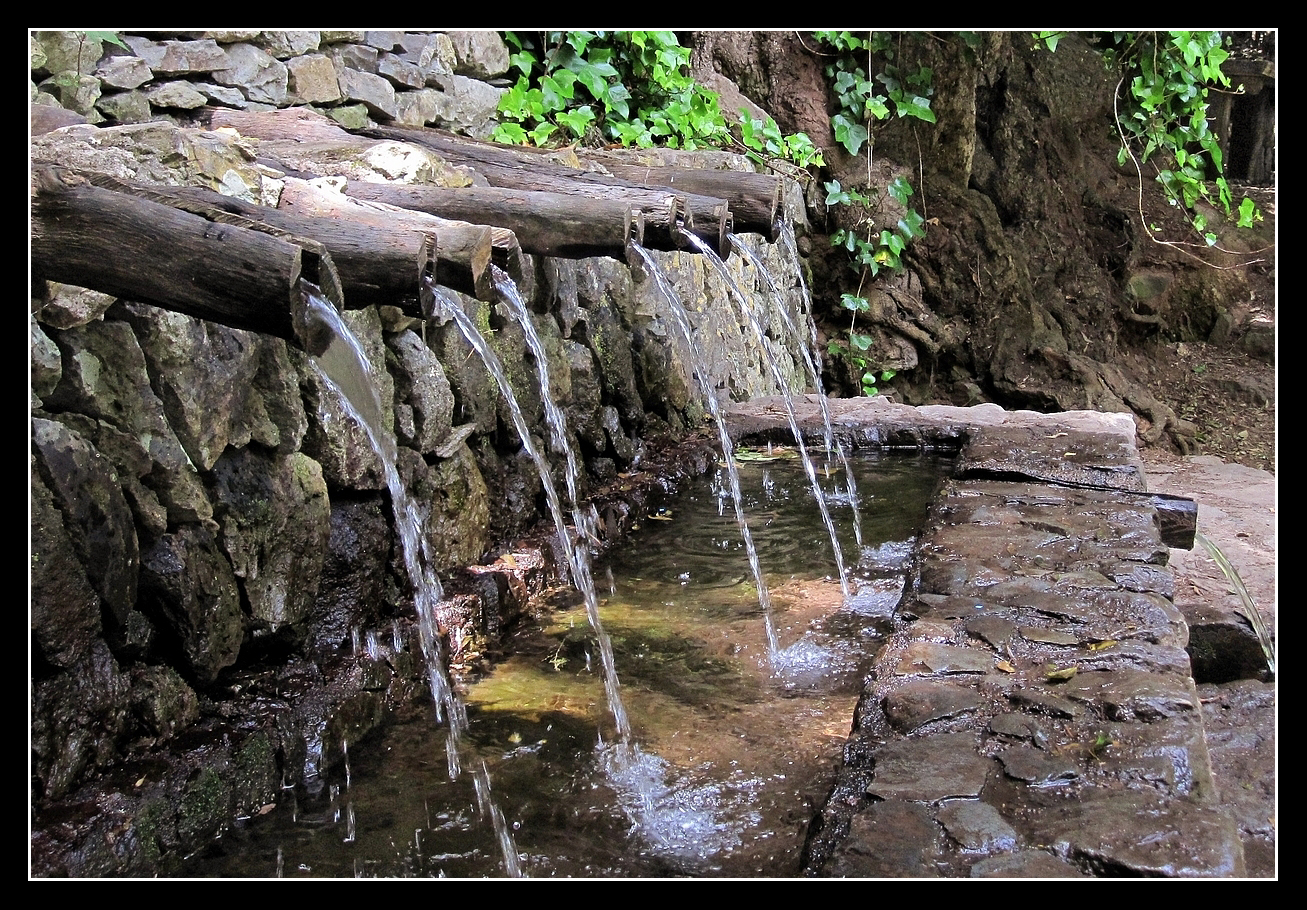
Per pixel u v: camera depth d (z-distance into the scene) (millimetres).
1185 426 9578
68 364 2617
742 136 8664
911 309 9578
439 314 3982
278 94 4594
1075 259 10305
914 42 9242
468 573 3982
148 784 2562
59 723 2479
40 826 2375
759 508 5348
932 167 9711
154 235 2297
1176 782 2449
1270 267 10922
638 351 5801
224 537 2973
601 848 2639
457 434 4074
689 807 2814
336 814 2783
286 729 2924
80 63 3734
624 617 4062
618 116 7402
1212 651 3842
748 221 4953
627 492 5156
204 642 2873
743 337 7625
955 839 2254
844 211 9359
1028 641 3197
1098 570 3748
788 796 2855
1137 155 11008
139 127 2902
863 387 9492
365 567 3492
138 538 2773
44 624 2418
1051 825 2303
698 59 8945
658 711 3336
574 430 5070
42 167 2340
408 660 3424
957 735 2672
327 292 2428
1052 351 9602
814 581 4402
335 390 3164
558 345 4918
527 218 3762
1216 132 11344
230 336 2975
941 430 6258
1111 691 2830
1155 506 4504
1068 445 5531
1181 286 10625
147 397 2754
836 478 5832
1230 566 4223
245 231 2297
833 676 3562
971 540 4086
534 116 6453
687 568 4570
